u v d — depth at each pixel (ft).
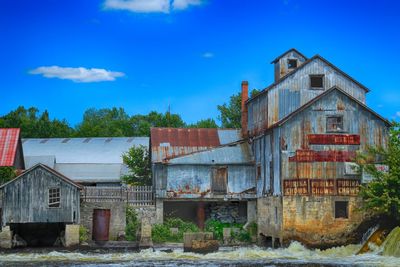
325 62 173.27
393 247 142.82
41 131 342.23
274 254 146.00
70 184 164.25
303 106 157.28
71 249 158.10
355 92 173.47
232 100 304.09
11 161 189.67
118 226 170.50
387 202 145.18
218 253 147.23
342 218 155.02
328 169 156.25
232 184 180.24
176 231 170.40
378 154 158.51
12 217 161.99
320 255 145.18
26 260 138.00
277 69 187.42
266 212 167.53
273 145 162.40
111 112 437.99
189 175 179.42
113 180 222.48
